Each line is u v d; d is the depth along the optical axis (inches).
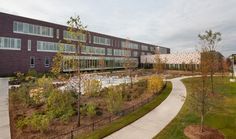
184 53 2770.7
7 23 1562.5
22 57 1665.8
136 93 950.4
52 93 682.2
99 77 1664.6
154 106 733.3
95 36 2541.8
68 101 684.1
